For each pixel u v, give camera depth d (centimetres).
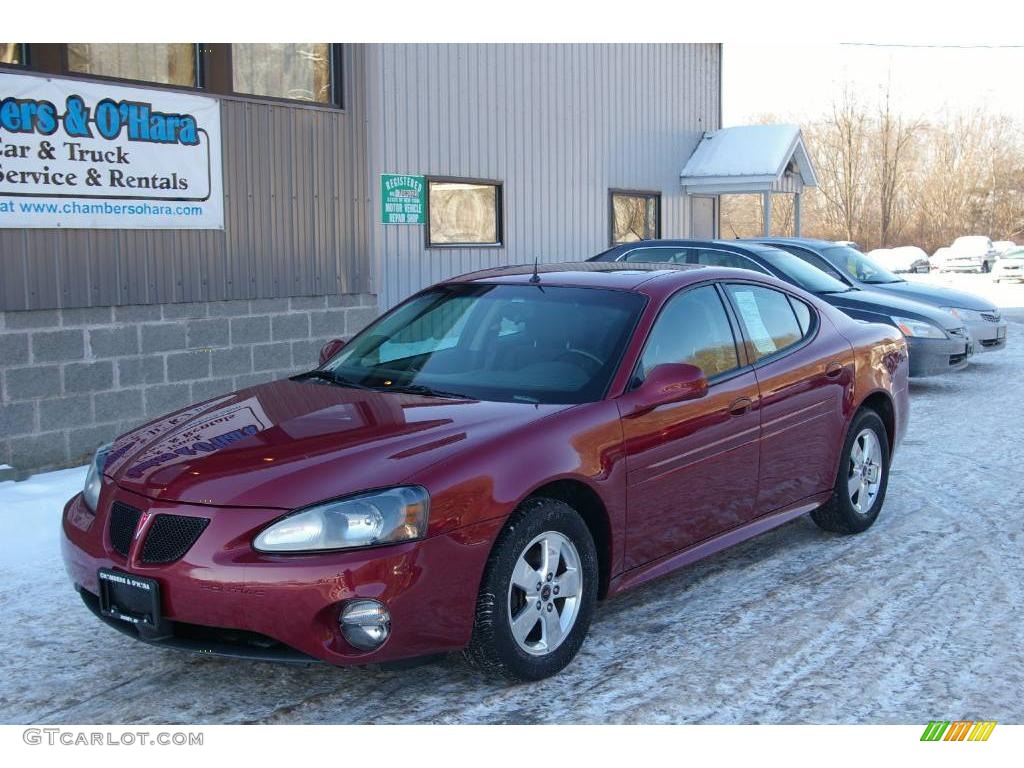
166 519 382
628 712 390
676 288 511
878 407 636
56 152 770
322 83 982
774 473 533
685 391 455
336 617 363
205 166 872
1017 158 6994
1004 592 518
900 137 6569
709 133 1883
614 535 440
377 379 496
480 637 391
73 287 789
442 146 1293
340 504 368
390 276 1237
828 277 1184
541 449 411
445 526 376
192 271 870
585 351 473
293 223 949
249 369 923
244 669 432
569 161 1518
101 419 816
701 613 491
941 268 4550
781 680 417
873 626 473
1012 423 973
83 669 433
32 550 587
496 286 540
